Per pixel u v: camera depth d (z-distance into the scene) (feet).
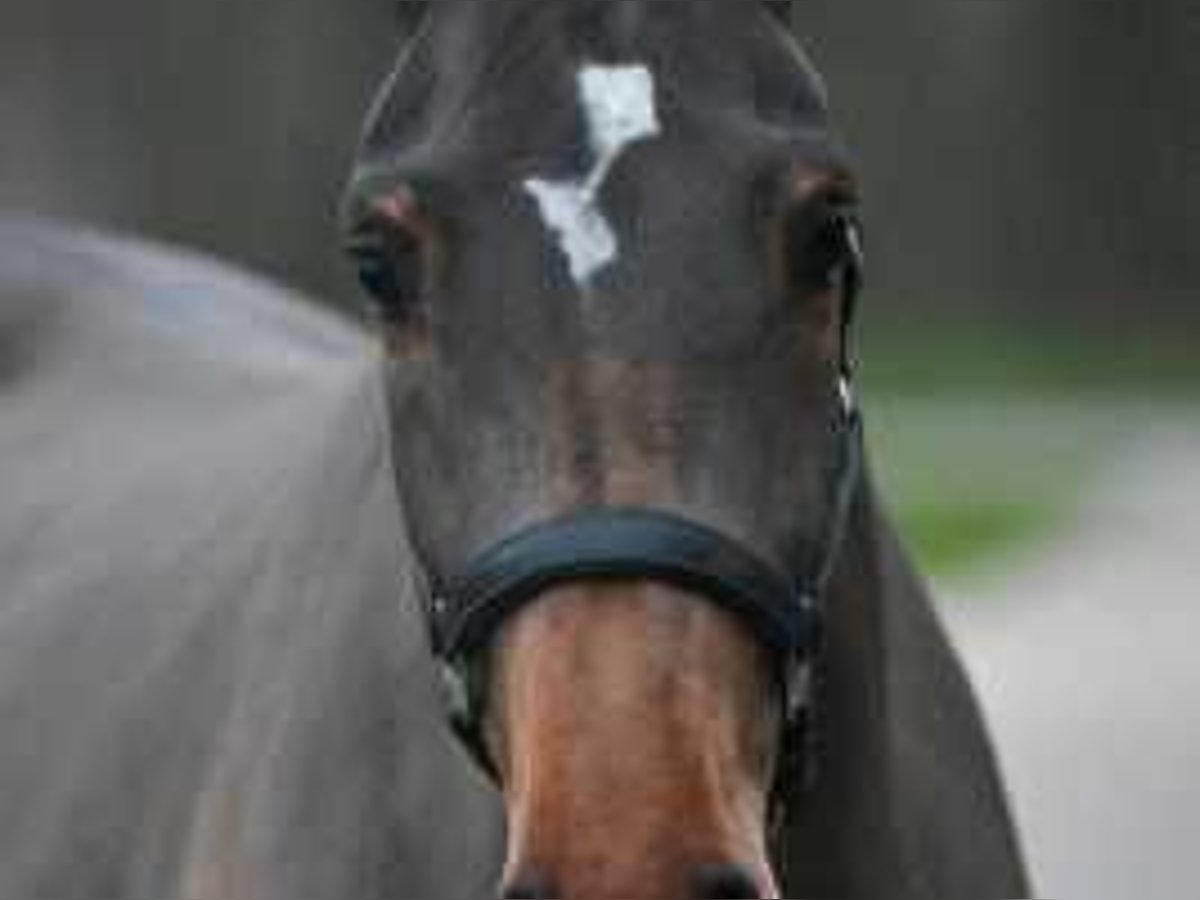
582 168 20.88
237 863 24.30
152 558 28.55
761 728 20.88
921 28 120.06
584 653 20.25
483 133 21.06
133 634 27.84
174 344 33.09
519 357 20.72
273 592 25.57
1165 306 132.26
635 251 20.72
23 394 33.37
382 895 23.40
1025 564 90.38
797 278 20.94
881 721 23.85
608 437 20.61
